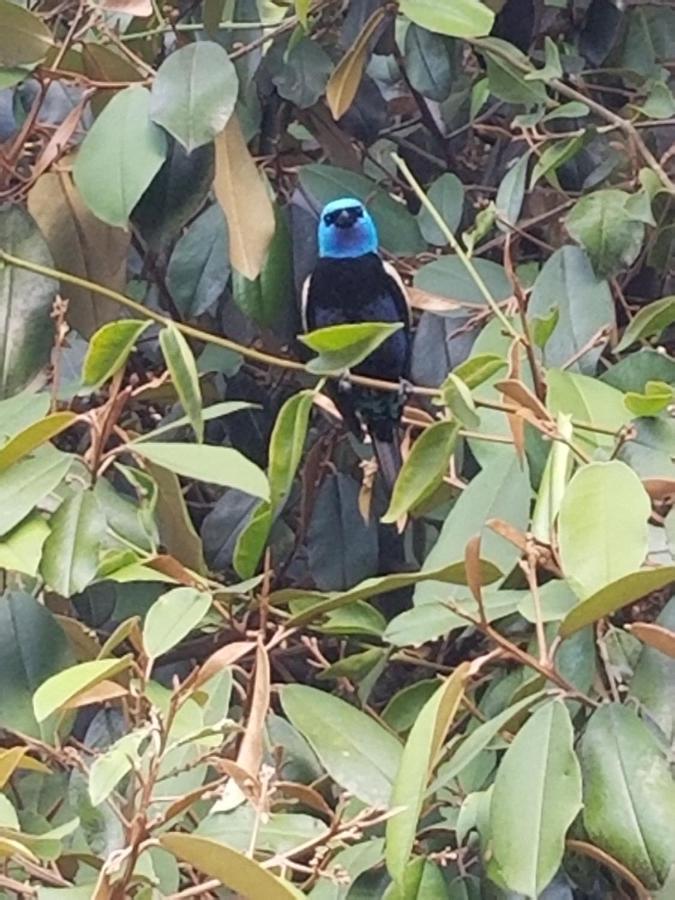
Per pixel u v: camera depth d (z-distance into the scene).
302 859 1.38
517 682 1.53
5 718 1.50
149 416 2.18
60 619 1.62
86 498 1.49
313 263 2.14
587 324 1.83
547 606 1.36
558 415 1.50
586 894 1.58
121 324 1.50
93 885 1.25
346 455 2.20
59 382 1.82
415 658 1.79
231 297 2.14
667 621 1.42
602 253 1.83
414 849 1.41
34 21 1.75
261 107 2.10
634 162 2.02
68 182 1.88
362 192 2.16
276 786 1.28
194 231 2.00
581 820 1.37
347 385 1.96
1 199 1.85
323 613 1.54
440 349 2.04
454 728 1.57
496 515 1.55
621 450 1.51
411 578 1.44
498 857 1.20
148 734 1.17
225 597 1.61
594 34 2.25
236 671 1.63
